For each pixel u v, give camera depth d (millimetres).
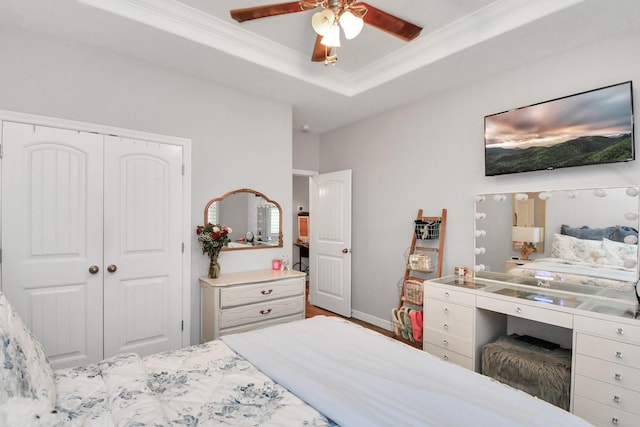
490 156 2768
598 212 2258
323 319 2062
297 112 3779
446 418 1027
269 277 2920
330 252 4367
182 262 2789
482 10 2201
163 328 2691
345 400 1123
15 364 943
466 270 2945
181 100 2803
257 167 3262
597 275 2248
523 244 2609
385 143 3758
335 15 1651
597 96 2215
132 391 1141
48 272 2234
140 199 2588
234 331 2719
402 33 1956
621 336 1764
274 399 1182
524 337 2561
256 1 2150
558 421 1017
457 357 2549
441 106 3193
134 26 2148
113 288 2471
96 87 2428
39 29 2189
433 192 3270
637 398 1703
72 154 2326
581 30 2139
